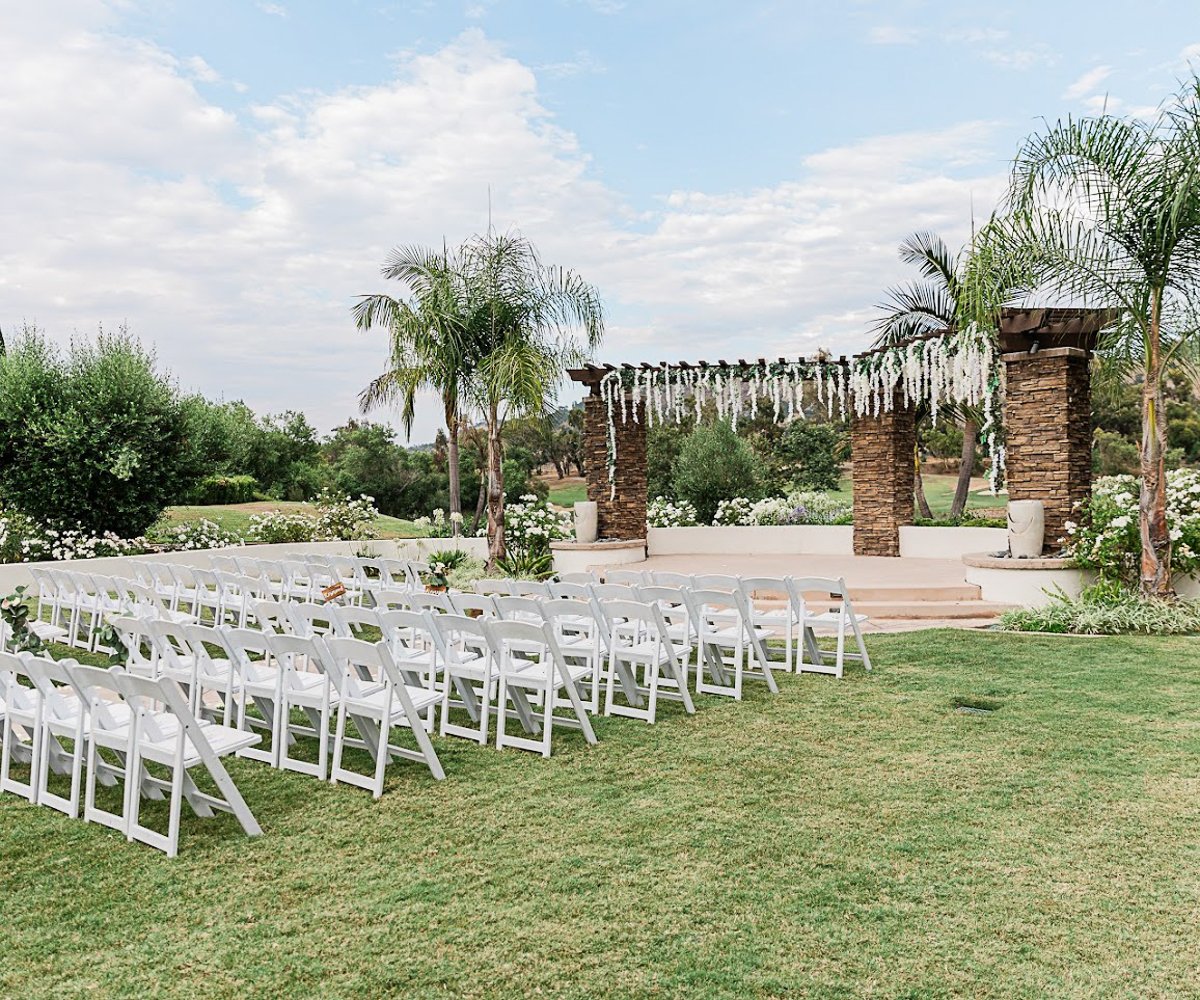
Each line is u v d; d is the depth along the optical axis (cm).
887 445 1375
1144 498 847
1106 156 798
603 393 1371
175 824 372
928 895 321
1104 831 376
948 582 1030
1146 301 822
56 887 344
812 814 402
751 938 293
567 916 311
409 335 1220
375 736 470
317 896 332
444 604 663
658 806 416
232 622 947
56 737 507
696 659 754
